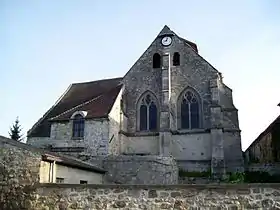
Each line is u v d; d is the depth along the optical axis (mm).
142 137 33812
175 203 12203
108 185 12992
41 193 13805
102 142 29859
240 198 11758
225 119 32844
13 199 14391
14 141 16062
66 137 31203
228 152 31594
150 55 36688
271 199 11500
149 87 35469
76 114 31531
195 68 34938
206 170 31234
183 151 32406
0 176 15016
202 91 34000
